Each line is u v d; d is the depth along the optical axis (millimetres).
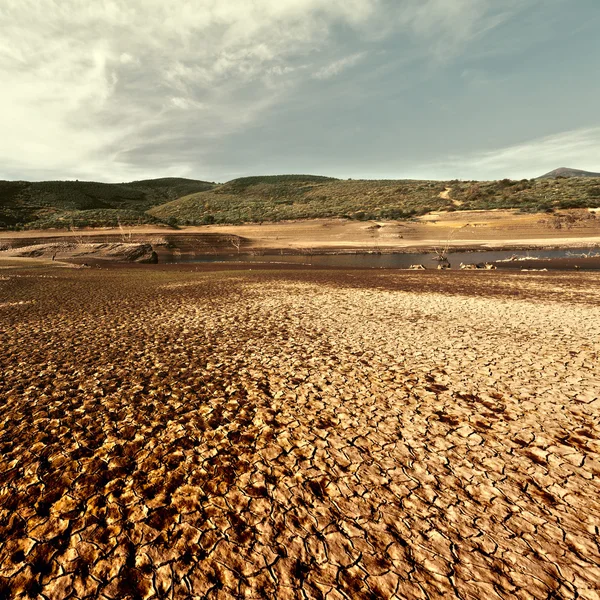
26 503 4395
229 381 8133
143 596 3350
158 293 20344
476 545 3949
